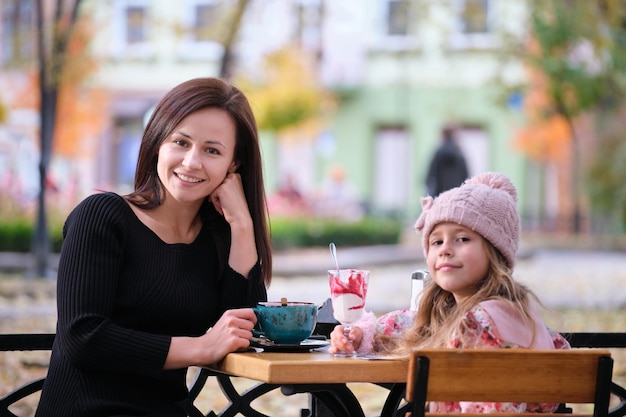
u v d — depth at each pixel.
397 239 22.92
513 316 3.39
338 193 30.09
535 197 31.67
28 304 11.80
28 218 19.23
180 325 3.74
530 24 21.28
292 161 33.47
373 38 32.97
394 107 33.06
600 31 17.05
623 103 25.72
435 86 32.88
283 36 26.84
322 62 32.81
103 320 3.53
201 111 3.80
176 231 3.86
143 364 3.48
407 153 33.34
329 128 33.38
